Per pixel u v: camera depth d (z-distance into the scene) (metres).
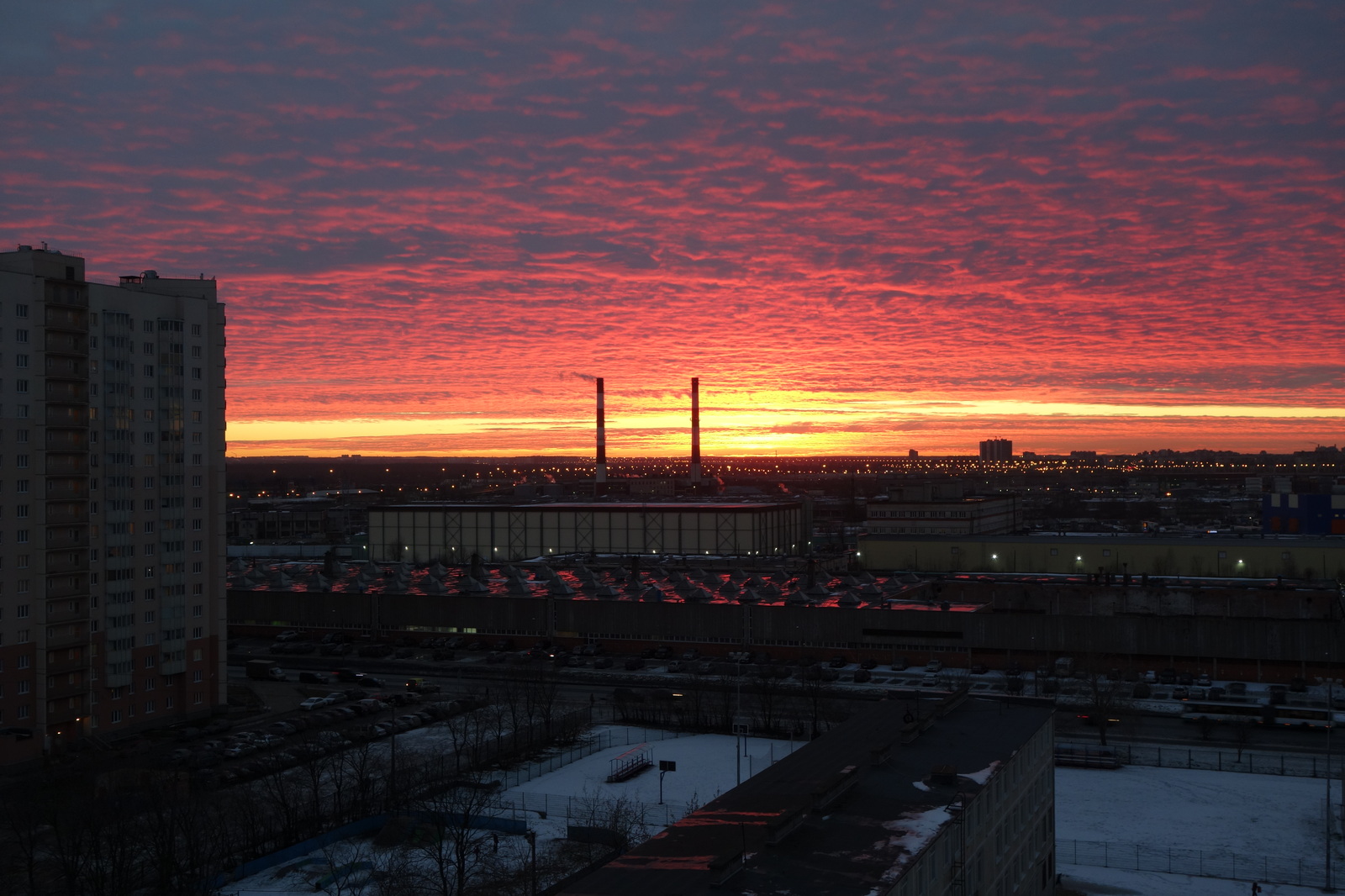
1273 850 81.88
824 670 153.62
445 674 161.12
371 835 88.62
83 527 121.19
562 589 188.75
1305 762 106.69
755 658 162.12
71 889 73.44
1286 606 167.00
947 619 154.88
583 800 94.31
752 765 106.00
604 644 174.25
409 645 187.38
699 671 155.12
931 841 50.19
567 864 78.31
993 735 69.56
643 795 96.00
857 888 44.53
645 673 157.38
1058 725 121.50
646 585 189.75
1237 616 168.00
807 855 48.38
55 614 117.62
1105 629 148.25
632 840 82.44
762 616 164.50
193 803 91.38
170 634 130.62
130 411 126.94
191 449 134.38
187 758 112.56
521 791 98.25
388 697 140.75
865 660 158.50
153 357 130.88
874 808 54.75
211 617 136.50
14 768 110.38
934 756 64.56
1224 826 87.38
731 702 133.38
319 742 109.44
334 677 157.75
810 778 59.84
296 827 86.38
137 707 127.00
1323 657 138.38
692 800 93.50
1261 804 93.25
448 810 85.94
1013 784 65.50
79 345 121.44
